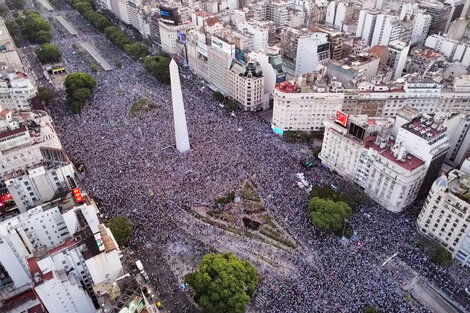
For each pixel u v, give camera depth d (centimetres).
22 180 16038
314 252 15238
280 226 16550
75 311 12512
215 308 12588
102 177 18825
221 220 16900
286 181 18838
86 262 11850
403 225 16550
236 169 19588
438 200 14900
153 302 12350
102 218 16400
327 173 19738
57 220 14562
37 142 17525
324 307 12950
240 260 13975
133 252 15312
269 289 13838
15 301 13338
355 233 16000
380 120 18975
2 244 12825
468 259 14662
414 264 14675
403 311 12900
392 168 16462
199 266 14825
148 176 19000
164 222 16612
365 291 13475
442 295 13725
